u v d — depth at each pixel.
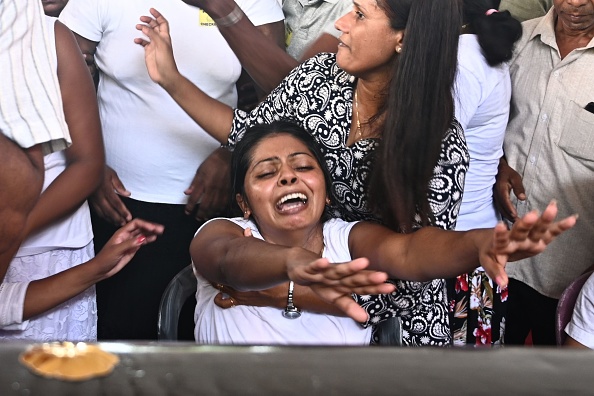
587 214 4.26
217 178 4.15
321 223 3.21
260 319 3.06
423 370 0.85
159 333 3.27
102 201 4.10
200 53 4.05
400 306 3.21
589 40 4.16
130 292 4.16
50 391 0.81
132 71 4.02
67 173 3.57
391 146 3.09
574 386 0.82
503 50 3.90
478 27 3.91
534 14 4.38
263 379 0.83
